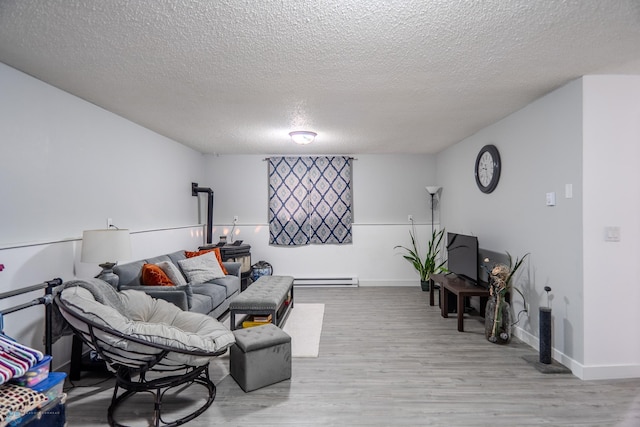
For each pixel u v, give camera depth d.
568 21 1.78
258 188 6.04
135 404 2.24
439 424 2.02
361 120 3.75
